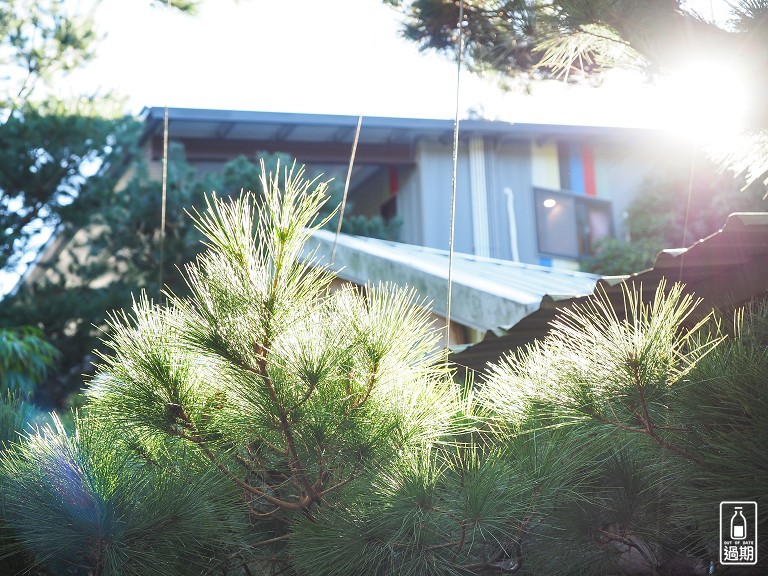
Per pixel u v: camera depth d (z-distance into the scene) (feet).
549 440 7.92
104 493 7.40
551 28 8.43
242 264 7.21
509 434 8.24
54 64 40.32
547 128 51.52
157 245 38.63
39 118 37.96
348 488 7.83
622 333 7.12
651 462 7.72
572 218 52.70
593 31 8.24
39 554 7.66
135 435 8.17
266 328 7.18
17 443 9.10
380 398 7.77
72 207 38.73
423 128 50.90
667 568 7.99
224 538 7.95
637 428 7.13
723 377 6.85
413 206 53.57
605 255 49.19
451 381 8.61
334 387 7.64
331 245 20.95
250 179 40.63
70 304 37.01
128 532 7.39
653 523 7.85
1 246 38.24
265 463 8.32
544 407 7.64
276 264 7.19
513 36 9.11
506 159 53.26
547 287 19.31
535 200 52.90
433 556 7.47
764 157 7.86
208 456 7.78
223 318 7.16
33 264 40.86
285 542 8.59
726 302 9.50
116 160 40.57
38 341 27.86
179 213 39.09
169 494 7.52
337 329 7.57
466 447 8.35
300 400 7.43
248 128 49.49
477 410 8.71
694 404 6.85
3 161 37.32
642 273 9.40
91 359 37.50
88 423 8.16
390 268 19.71
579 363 7.21
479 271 22.56
